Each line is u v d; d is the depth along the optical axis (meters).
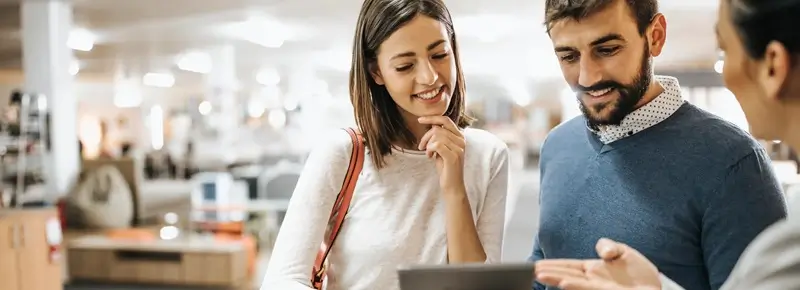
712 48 12.59
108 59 14.21
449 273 0.96
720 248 1.22
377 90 1.46
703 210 1.25
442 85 1.39
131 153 20.27
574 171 1.46
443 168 1.39
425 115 1.40
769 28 0.77
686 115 1.33
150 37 10.77
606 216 1.37
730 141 1.25
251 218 8.01
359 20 1.43
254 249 6.77
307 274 1.34
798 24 0.75
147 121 23.81
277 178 7.90
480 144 1.54
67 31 7.85
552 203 1.49
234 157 12.88
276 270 1.34
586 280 0.96
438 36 1.36
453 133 1.40
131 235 7.08
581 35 1.24
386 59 1.37
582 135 1.48
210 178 7.61
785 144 0.85
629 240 1.32
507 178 1.56
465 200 1.39
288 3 7.90
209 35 10.65
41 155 6.49
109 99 22.81
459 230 1.36
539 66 17.48
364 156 1.45
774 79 0.79
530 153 26.11
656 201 1.30
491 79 21.83
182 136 23.25
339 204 1.44
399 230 1.41
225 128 12.59
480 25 10.12
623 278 0.97
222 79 12.44
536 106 32.19
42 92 7.61
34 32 7.59
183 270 6.12
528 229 8.16
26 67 7.61
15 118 6.00
